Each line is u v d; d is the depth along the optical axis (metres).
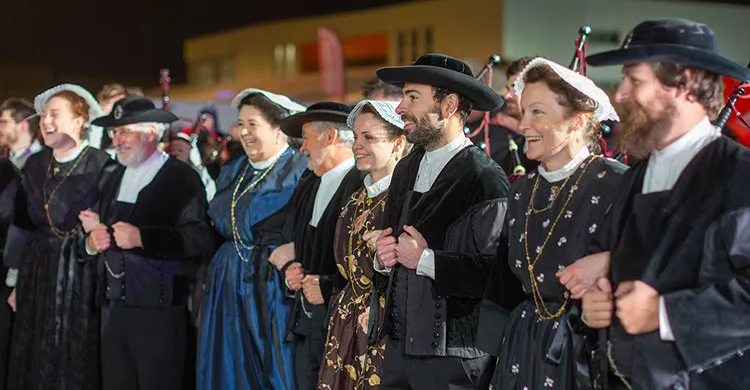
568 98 2.41
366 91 4.46
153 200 4.14
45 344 4.25
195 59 16.41
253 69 15.41
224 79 16.02
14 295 4.61
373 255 3.19
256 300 3.86
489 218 2.82
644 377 2.17
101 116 4.53
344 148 3.64
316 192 3.69
